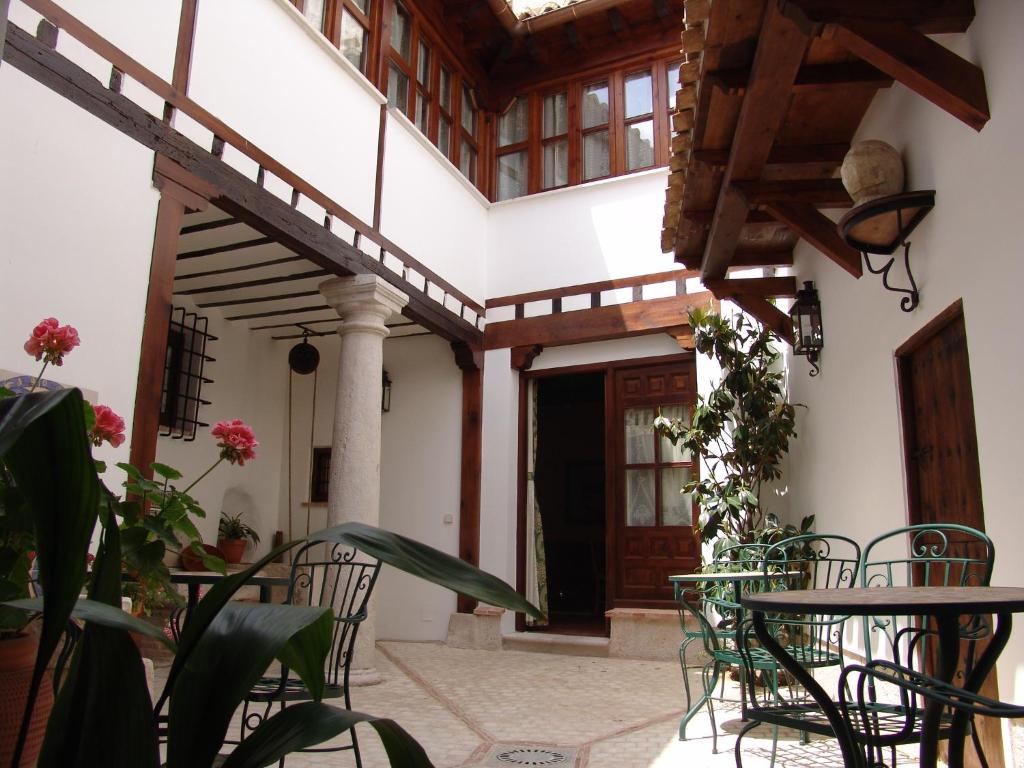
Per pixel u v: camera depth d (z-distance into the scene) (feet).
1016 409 7.93
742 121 11.17
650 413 23.68
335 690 9.16
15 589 5.10
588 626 25.52
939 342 10.36
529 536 24.63
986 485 8.61
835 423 15.14
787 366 19.49
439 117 24.30
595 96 26.20
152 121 13.39
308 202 17.34
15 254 11.04
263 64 16.25
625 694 16.48
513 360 25.05
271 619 3.38
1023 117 7.66
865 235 10.88
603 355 24.39
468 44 25.86
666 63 24.99
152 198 13.26
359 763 8.88
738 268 18.62
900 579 11.50
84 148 12.14
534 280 25.36
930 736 5.83
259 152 15.90
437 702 15.70
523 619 24.35
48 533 3.02
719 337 18.97
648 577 22.77
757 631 6.01
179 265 19.93
